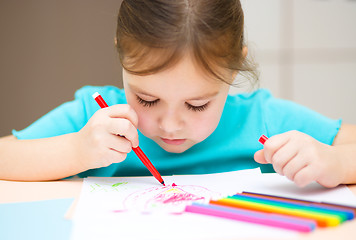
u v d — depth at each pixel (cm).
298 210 49
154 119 66
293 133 64
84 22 159
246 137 90
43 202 56
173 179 69
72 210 53
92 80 161
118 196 59
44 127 90
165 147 76
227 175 71
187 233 44
